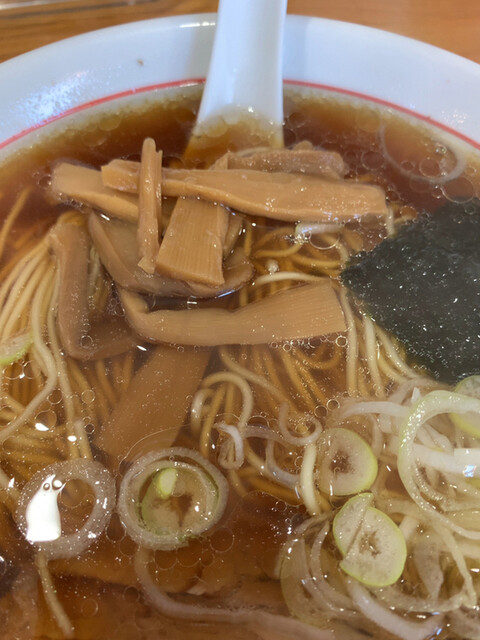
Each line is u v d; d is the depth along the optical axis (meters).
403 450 0.12
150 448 0.13
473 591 0.11
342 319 0.14
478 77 0.16
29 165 0.16
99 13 0.21
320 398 0.14
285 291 0.14
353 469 0.12
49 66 0.16
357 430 0.13
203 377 0.14
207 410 0.13
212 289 0.14
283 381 0.14
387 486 0.12
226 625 0.11
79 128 0.17
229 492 0.12
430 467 0.13
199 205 0.15
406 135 0.17
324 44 0.17
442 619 0.11
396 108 0.17
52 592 0.11
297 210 0.15
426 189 0.16
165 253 0.13
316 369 0.14
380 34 0.16
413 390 0.13
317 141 0.17
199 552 0.12
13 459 0.12
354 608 0.11
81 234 0.15
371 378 0.14
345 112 0.18
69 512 0.12
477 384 0.13
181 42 0.17
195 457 0.13
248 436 0.13
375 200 0.15
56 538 0.12
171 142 0.17
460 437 0.13
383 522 0.12
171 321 0.14
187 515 0.12
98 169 0.16
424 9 0.21
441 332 0.14
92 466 0.12
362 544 0.12
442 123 0.17
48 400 0.13
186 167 0.17
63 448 0.13
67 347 0.13
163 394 0.13
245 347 0.14
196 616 0.11
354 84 0.17
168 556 0.12
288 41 0.17
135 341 0.14
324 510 0.12
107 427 0.13
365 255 0.15
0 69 0.15
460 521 0.12
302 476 0.12
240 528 0.12
